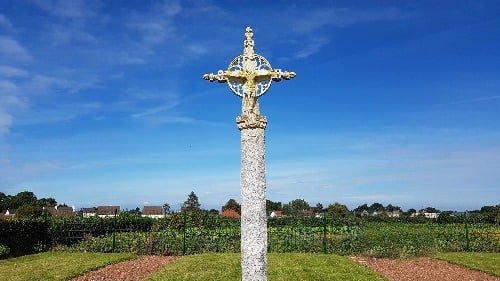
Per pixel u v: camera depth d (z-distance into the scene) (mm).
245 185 7172
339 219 37938
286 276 15562
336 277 15570
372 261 20578
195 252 22812
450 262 19766
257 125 7188
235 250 23156
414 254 22438
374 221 42250
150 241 23688
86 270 16656
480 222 33438
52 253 22656
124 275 16031
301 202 61094
